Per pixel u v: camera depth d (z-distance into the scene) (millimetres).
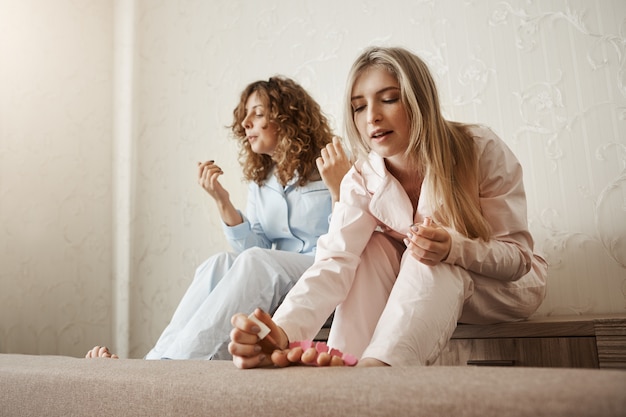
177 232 2537
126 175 2732
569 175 1672
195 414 642
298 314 887
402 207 1137
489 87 1840
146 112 2734
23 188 2482
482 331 1224
